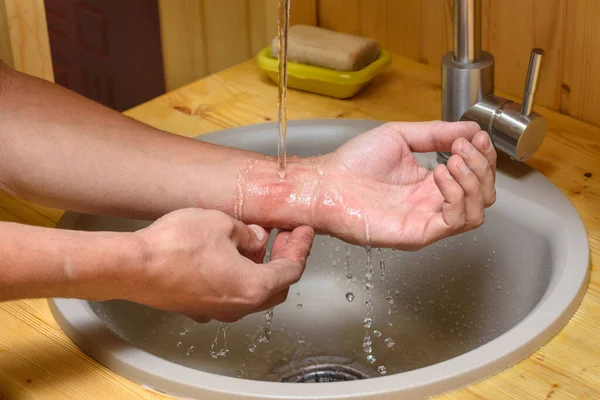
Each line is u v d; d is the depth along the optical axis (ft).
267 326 3.67
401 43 4.51
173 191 3.44
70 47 7.95
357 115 4.18
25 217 3.68
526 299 3.56
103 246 2.77
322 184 3.46
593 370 2.99
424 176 3.49
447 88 3.67
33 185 3.35
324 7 4.67
